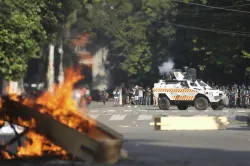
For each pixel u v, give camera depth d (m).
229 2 134.12
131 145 42.62
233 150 39.22
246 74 127.69
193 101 102.19
